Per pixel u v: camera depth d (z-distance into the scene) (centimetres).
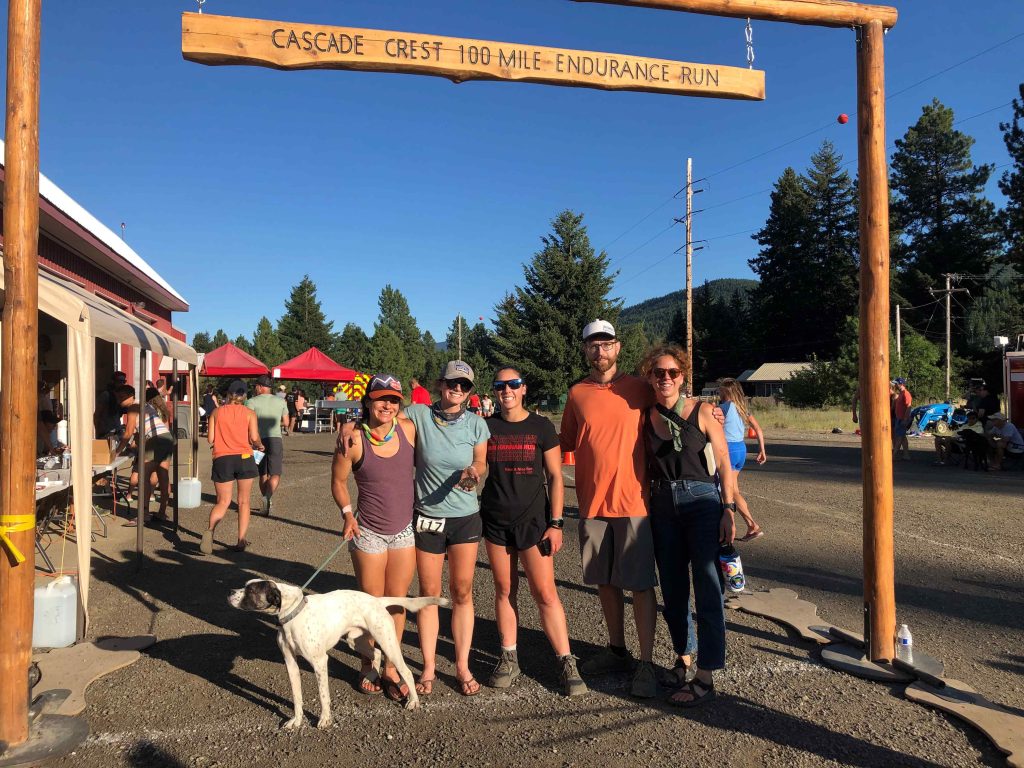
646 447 405
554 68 420
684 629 400
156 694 391
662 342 411
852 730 342
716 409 409
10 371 335
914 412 2517
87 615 515
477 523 397
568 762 315
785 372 6331
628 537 395
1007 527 819
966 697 370
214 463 720
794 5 422
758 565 650
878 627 416
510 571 405
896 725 347
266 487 939
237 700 384
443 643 471
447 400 391
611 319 5003
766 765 311
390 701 383
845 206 6975
